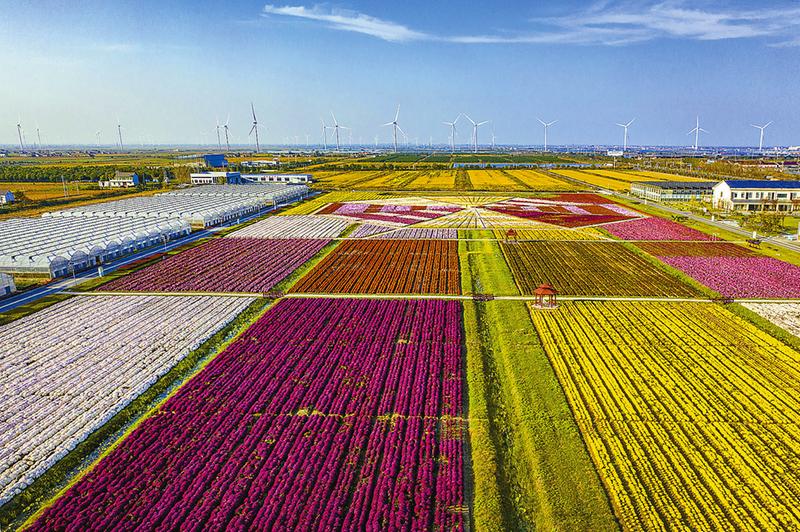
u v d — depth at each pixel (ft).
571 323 150.20
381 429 99.25
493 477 84.94
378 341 138.41
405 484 83.76
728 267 210.59
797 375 118.42
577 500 79.61
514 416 103.86
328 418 102.78
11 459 92.22
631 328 146.00
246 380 117.91
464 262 224.53
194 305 170.19
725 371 119.85
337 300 172.65
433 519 77.71
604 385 113.80
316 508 79.36
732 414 102.42
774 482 83.61
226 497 81.87
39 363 127.95
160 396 114.11
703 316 155.84
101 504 80.64
